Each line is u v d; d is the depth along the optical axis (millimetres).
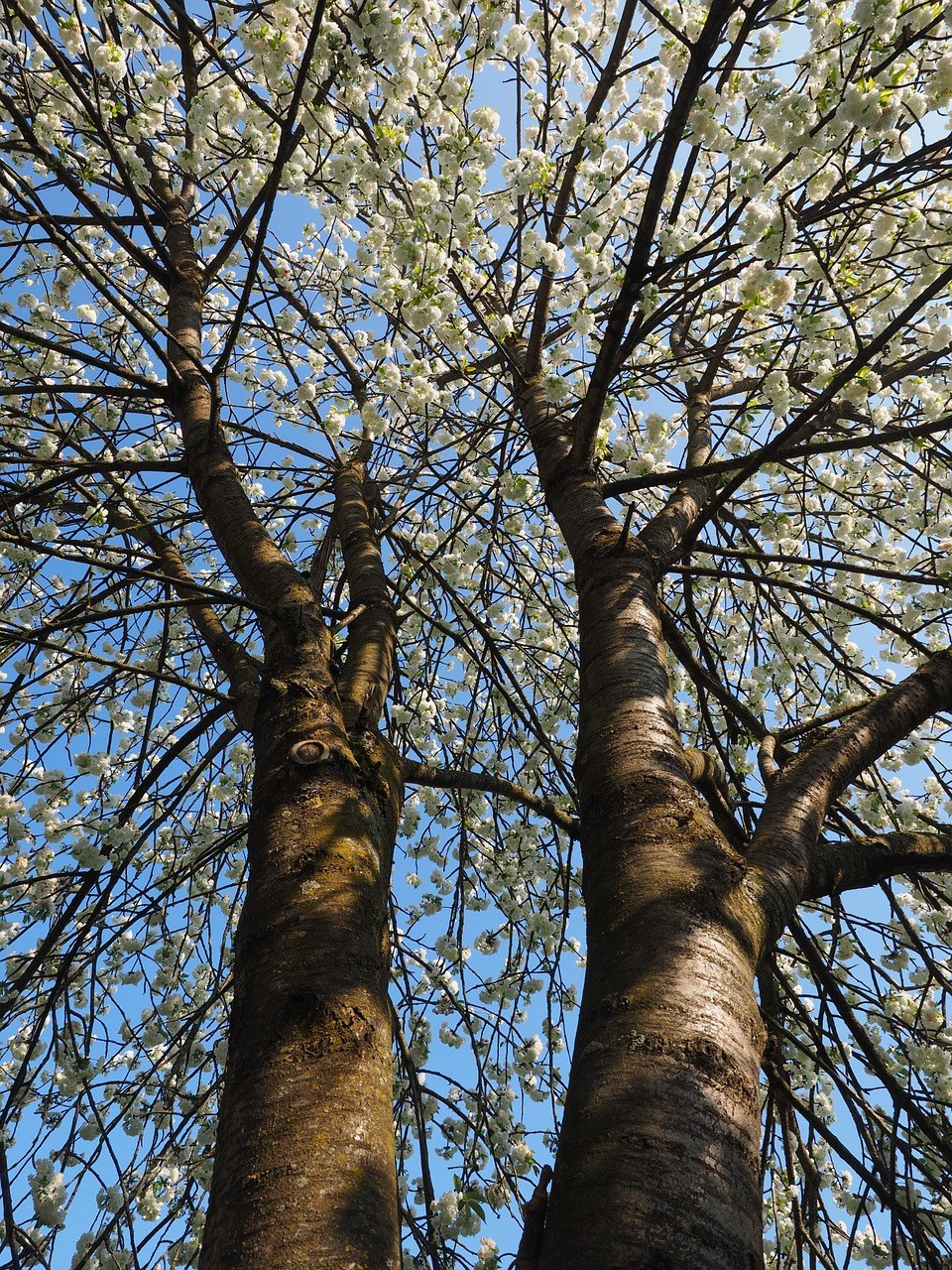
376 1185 1492
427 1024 4664
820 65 3408
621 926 1819
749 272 3332
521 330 5070
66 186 3406
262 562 3117
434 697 5387
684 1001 1638
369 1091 1631
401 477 4930
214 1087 3863
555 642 5676
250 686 2916
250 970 1834
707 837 1988
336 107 4188
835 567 3336
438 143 4039
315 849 2025
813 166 3387
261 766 2336
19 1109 4320
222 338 5980
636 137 4551
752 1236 1380
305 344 5441
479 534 5398
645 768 2145
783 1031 3543
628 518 2895
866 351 2633
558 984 4574
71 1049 4219
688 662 3818
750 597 5312
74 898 3699
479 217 4949
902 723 2674
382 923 1985
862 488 5344
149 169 5258
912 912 4816
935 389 4516
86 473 3719
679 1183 1373
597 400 3258
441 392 4477
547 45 4074
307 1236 1379
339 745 2332
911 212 3422
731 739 4590
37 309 4988
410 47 3822
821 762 2492
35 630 2471
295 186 4242
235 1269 1359
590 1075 1574
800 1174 4234
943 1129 3568
